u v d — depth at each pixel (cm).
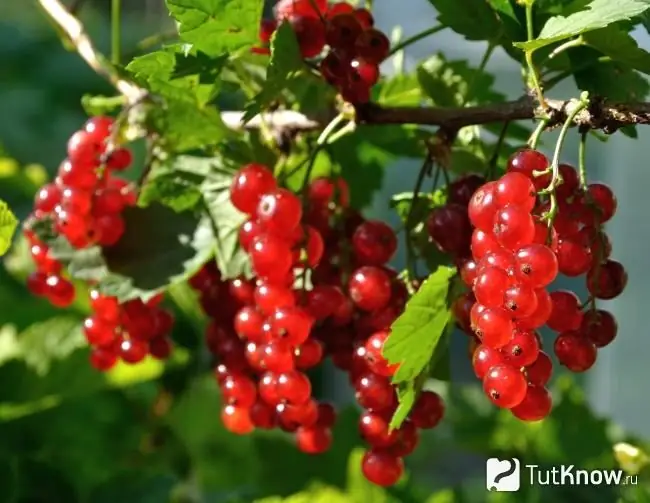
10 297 58
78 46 46
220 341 41
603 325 36
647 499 43
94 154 42
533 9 38
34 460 50
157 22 127
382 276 38
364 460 39
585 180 36
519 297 33
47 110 107
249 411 41
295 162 45
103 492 50
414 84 44
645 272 78
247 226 38
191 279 43
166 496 50
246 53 41
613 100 39
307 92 42
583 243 35
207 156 42
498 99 43
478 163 43
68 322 55
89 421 55
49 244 42
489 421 53
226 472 57
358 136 44
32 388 54
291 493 53
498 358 34
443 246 38
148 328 42
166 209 42
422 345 36
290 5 40
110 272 41
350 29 39
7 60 110
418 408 38
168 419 57
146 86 40
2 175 64
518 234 33
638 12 34
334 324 40
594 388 81
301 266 38
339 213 41
